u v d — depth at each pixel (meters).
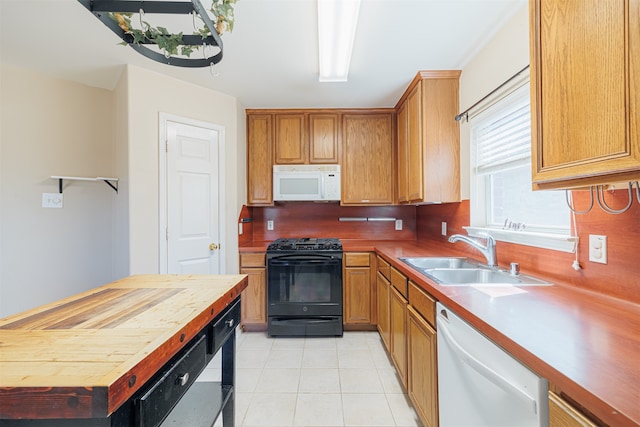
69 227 2.27
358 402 1.71
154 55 1.27
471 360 0.90
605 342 0.71
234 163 2.66
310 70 2.13
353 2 1.37
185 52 1.30
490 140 1.82
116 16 1.11
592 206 1.06
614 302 0.99
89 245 2.34
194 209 2.42
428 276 1.46
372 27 1.61
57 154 2.23
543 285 1.23
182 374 0.87
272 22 1.58
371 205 3.03
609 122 0.71
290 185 2.86
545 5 0.93
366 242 3.02
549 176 0.91
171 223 2.29
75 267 2.29
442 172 2.12
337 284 2.60
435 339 1.25
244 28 1.63
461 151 2.09
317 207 3.25
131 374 0.61
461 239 1.72
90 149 2.35
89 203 2.34
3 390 0.56
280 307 2.60
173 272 2.30
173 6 1.06
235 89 2.48
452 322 1.09
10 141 2.07
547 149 0.92
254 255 2.70
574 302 1.00
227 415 1.34
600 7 0.73
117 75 2.21
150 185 2.18
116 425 0.62
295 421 1.56
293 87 2.42
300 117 2.93
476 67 1.89
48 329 0.80
